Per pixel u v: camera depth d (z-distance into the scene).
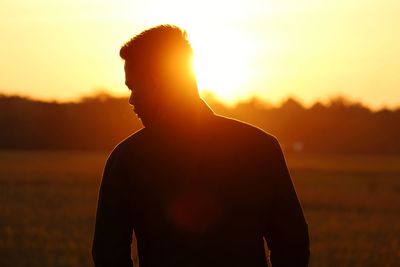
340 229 35.88
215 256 5.86
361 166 110.88
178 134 5.96
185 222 5.88
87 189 61.97
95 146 167.25
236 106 179.62
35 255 25.69
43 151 158.62
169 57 5.94
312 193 59.66
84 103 170.12
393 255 26.06
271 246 6.05
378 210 47.50
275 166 5.97
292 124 183.50
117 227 6.01
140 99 6.03
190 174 5.90
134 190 5.98
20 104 173.12
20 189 60.91
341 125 186.25
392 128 185.25
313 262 24.52
